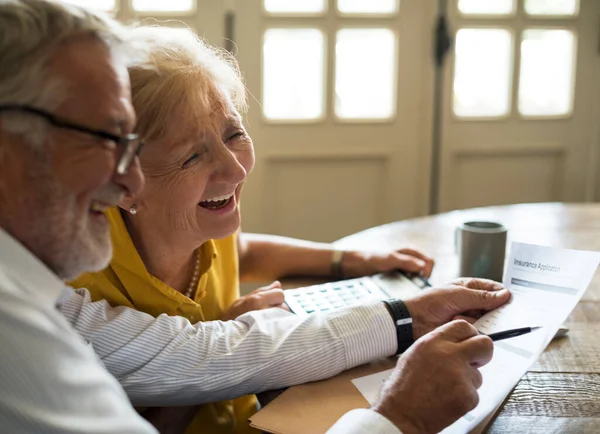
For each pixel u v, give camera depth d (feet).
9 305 1.86
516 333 3.06
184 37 3.23
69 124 1.96
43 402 1.83
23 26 1.89
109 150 2.05
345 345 3.02
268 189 7.70
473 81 7.91
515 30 7.73
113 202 2.22
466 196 8.18
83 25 2.01
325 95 7.54
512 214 5.75
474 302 3.27
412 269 4.17
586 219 5.53
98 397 1.97
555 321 3.10
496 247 3.92
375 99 7.80
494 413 2.65
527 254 3.52
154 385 2.92
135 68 2.91
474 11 7.71
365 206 8.00
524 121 8.02
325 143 7.68
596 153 8.25
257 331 3.07
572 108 8.07
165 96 2.92
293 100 7.61
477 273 3.97
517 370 2.85
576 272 3.32
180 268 3.44
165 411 3.41
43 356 1.86
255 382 2.96
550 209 5.93
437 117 7.84
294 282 4.29
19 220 1.99
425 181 8.02
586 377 2.93
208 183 3.10
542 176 8.27
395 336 3.12
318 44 7.48
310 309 3.58
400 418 2.44
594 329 3.41
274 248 4.49
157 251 3.26
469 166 8.10
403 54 7.63
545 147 8.13
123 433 1.96
